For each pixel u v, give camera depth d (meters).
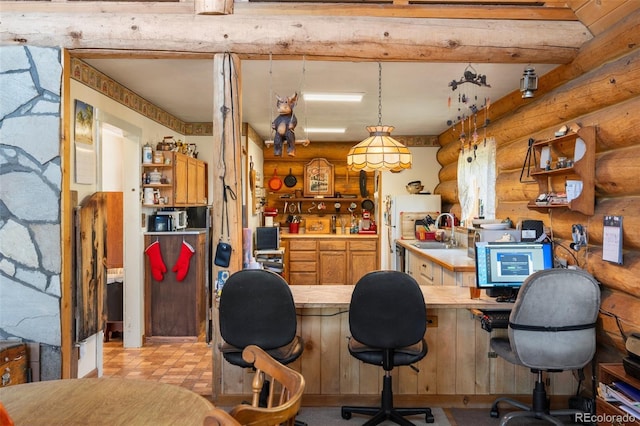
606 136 2.88
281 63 3.62
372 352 2.82
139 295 4.80
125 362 4.31
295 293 3.35
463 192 5.81
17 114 3.06
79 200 3.45
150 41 3.07
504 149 4.59
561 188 3.45
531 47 3.14
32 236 3.06
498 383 3.34
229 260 3.18
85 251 3.41
